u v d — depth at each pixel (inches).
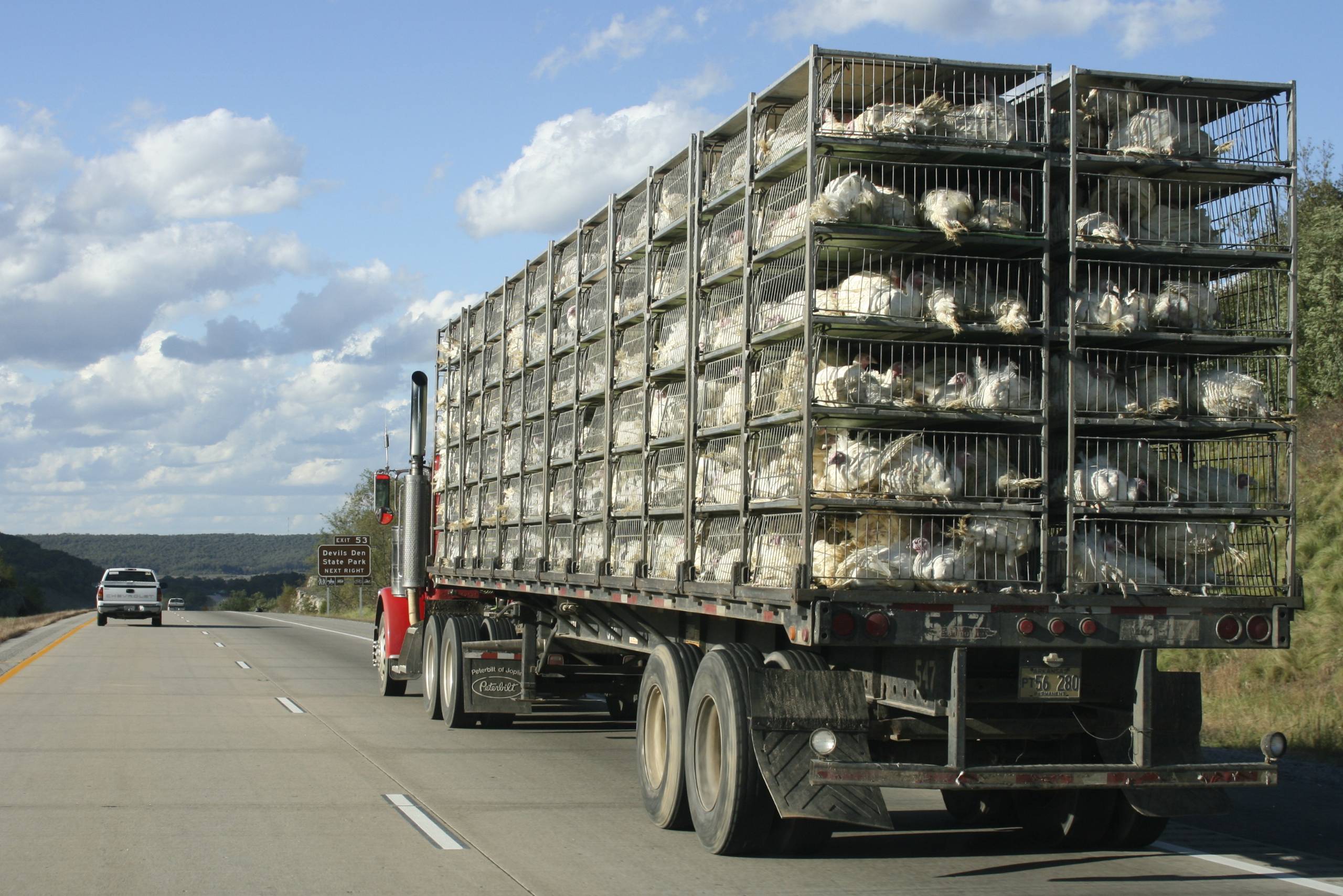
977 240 319.9
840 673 325.1
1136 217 342.3
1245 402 329.4
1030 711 338.3
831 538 312.7
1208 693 612.4
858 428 318.0
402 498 753.6
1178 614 319.6
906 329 315.0
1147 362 337.4
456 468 682.2
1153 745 320.8
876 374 314.8
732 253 366.6
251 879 292.8
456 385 688.4
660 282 423.8
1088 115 337.7
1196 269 341.4
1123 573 320.2
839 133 313.9
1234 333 332.5
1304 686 591.2
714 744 341.7
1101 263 334.3
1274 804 418.6
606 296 460.1
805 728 319.0
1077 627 312.5
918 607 303.3
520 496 558.6
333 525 3358.8
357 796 406.9
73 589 6240.2
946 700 310.5
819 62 315.3
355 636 1565.0
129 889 282.2
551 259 528.1
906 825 390.9
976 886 299.7
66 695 736.3
